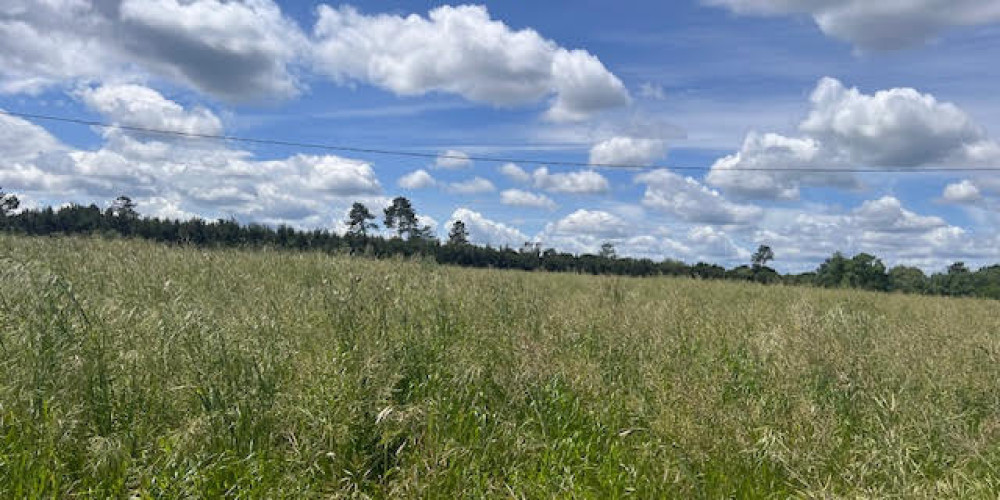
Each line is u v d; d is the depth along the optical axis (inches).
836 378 244.1
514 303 342.3
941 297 807.1
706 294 591.2
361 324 246.8
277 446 181.5
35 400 175.3
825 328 304.5
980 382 256.1
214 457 167.6
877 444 200.5
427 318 286.2
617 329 312.0
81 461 166.7
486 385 222.8
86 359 196.5
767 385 243.3
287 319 267.4
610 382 245.4
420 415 189.3
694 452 190.1
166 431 180.1
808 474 186.7
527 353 240.8
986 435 207.2
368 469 176.6
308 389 195.5
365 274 388.2
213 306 297.3
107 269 374.3
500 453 185.2
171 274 382.6
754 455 194.1
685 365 261.3
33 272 261.3
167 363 207.8
